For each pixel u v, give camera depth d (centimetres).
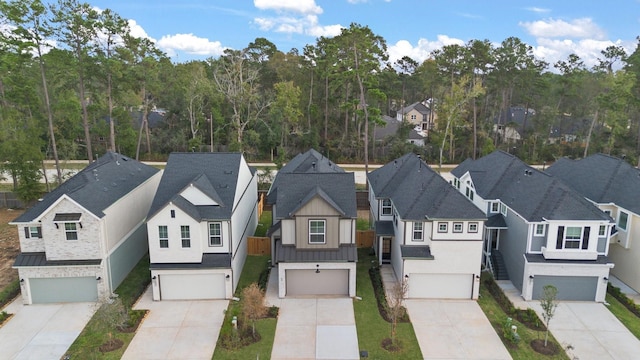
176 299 2597
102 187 2755
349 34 4438
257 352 2081
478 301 2595
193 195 2620
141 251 3166
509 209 2836
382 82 7212
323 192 2689
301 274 2634
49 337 2208
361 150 6731
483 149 5838
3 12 3556
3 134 3716
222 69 6569
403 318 2380
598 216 2484
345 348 2116
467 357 2047
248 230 3334
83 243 2481
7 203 4225
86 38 4175
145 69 5028
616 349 2117
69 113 4938
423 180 2933
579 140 6575
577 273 2536
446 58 6062
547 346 2127
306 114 6819
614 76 5422
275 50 7306
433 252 2566
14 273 2873
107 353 2066
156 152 6769
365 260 3184
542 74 7138
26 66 4841
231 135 6291
